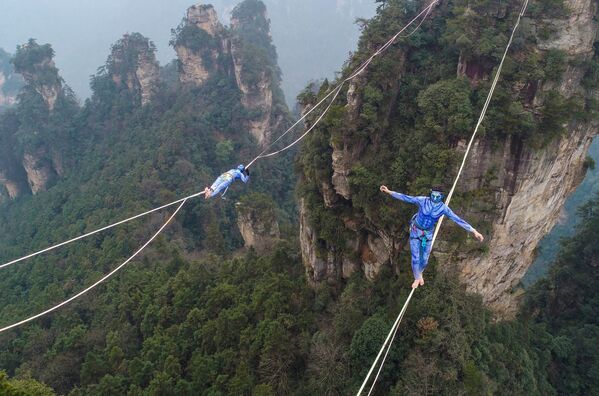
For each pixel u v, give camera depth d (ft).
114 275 210.38
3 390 83.15
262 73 344.90
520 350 131.23
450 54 133.28
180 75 376.89
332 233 144.25
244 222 233.35
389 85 136.05
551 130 118.01
